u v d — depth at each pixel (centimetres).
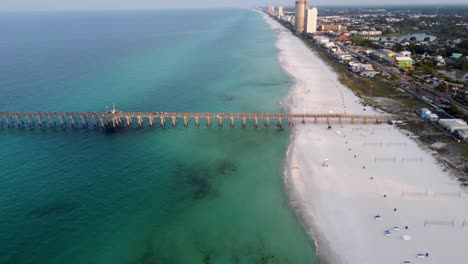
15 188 6681
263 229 5441
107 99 12019
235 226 5538
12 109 11119
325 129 8969
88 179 7012
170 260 4878
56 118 10519
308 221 5528
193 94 12556
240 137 8925
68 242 5266
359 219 5456
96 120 10344
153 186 6731
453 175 6512
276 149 8119
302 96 11644
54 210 6003
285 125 9544
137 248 5128
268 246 5084
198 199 6278
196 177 7025
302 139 8444
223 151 8144
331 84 13025
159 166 7500
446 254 4656
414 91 11656
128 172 7275
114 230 5516
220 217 5762
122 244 5216
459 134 7969
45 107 11288
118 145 8619
